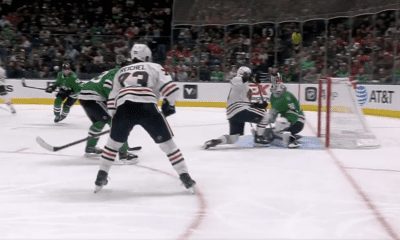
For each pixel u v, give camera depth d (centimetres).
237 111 601
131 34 1689
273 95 654
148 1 1905
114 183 428
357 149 629
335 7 1285
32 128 859
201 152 605
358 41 1265
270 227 304
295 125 664
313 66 1299
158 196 380
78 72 1397
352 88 690
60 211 337
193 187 383
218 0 1437
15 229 298
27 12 1772
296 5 1348
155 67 376
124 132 374
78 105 1359
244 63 1354
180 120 1011
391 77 1100
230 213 334
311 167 505
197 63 1398
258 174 468
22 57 1375
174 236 285
